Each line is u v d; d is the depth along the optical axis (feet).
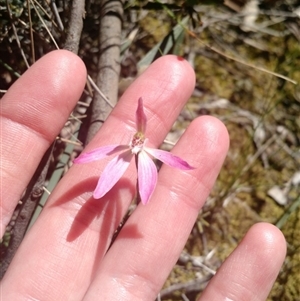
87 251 0.38
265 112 0.53
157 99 0.39
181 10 0.46
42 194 0.42
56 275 0.37
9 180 0.37
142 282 0.38
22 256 0.37
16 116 0.37
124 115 0.39
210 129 0.39
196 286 0.48
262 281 0.37
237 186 0.52
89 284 0.38
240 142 0.54
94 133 0.42
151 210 0.38
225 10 0.57
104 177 0.35
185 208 0.39
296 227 0.51
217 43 0.58
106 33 0.44
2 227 0.38
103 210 0.38
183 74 0.39
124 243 0.38
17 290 0.37
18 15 0.41
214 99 0.56
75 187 0.38
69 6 0.39
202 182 0.39
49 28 0.43
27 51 0.44
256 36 0.59
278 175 0.54
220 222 0.51
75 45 0.38
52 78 0.36
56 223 0.38
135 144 0.35
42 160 0.39
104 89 0.43
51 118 0.37
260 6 0.58
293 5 0.58
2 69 0.45
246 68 0.57
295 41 0.58
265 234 0.37
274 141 0.55
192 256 0.50
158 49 0.46
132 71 0.52
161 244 0.38
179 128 0.53
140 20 0.54
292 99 0.57
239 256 0.38
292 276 0.49
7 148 0.37
